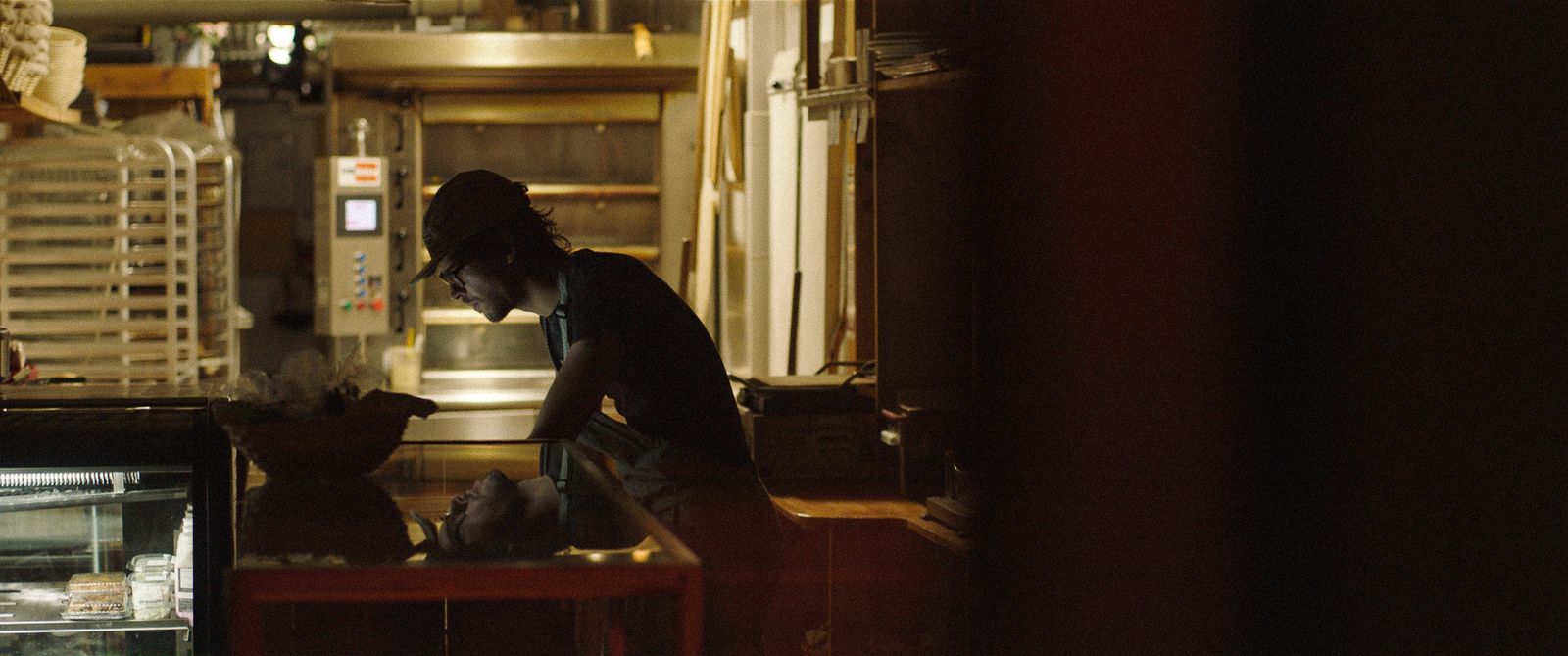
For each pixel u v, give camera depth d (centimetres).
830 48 473
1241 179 251
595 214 623
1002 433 291
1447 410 223
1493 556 221
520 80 603
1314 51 233
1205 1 252
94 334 590
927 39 332
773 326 528
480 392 602
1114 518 270
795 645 310
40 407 252
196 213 618
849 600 306
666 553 170
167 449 245
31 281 553
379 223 609
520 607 220
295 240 1523
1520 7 213
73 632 272
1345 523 235
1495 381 220
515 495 212
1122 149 269
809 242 495
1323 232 235
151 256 561
